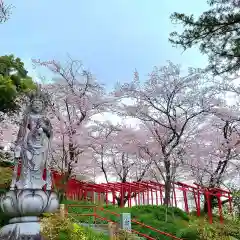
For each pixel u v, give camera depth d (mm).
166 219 21516
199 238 18172
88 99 25969
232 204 23781
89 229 15734
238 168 27609
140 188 27719
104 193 29484
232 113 26062
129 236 15789
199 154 26891
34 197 14383
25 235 13922
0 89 18141
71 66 26609
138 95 26156
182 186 25375
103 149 29672
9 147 23391
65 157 24578
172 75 26000
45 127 15914
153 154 26516
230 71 15883
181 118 25828
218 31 15398
